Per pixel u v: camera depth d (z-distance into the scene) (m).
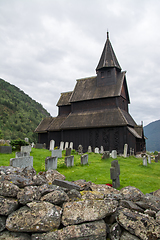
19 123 104.75
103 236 4.80
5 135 75.44
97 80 35.44
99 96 32.75
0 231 4.63
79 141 31.42
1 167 6.37
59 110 39.75
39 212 4.72
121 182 10.41
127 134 27.92
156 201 5.25
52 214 4.73
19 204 4.98
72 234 4.62
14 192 5.01
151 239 4.61
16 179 5.48
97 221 4.91
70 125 32.12
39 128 39.88
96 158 19.70
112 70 34.16
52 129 35.31
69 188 5.61
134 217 4.91
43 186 5.33
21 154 13.62
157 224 4.71
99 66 35.34
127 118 31.05
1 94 133.00
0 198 4.85
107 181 10.18
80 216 4.82
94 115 31.83
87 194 5.41
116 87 32.88
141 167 16.03
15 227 4.59
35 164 14.14
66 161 13.68
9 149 17.72
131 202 5.32
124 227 4.91
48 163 12.09
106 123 28.98
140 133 31.20
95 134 30.25
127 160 20.30
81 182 6.32
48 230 4.64
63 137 33.00
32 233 4.69
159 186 9.84
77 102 35.28
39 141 38.88
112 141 28.69
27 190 5.06
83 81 38.66
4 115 106.00
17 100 140.00
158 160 24.06
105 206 5.05
